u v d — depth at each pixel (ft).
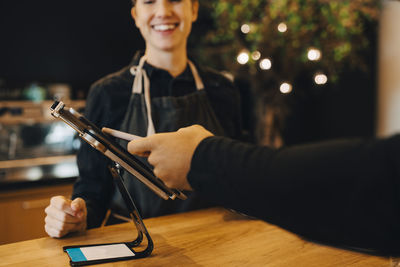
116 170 2.68
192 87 4.11
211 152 1.49
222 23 8.20
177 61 3.96
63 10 7.38
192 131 1.66
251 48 8.00
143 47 8.47
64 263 2.30
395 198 1.10
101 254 2.42
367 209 1.14
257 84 8.34
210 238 2.81
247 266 2.32
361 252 2.57
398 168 1.09
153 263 2.34
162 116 3.78
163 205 3.71
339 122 11.69
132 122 3.73
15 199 5.88
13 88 7.01
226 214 3.43
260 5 7.97
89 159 3.60
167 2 3.62
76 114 2.02
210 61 8.70
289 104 9.71
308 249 2.62
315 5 7.52
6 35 6.84
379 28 11.04
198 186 1.53
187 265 2.32
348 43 7.77
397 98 10.87
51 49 7.34
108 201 3.74
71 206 2.74
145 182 2.23
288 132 11.19
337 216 1.20
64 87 7.54
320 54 7.72
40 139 7.54
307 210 1.25
